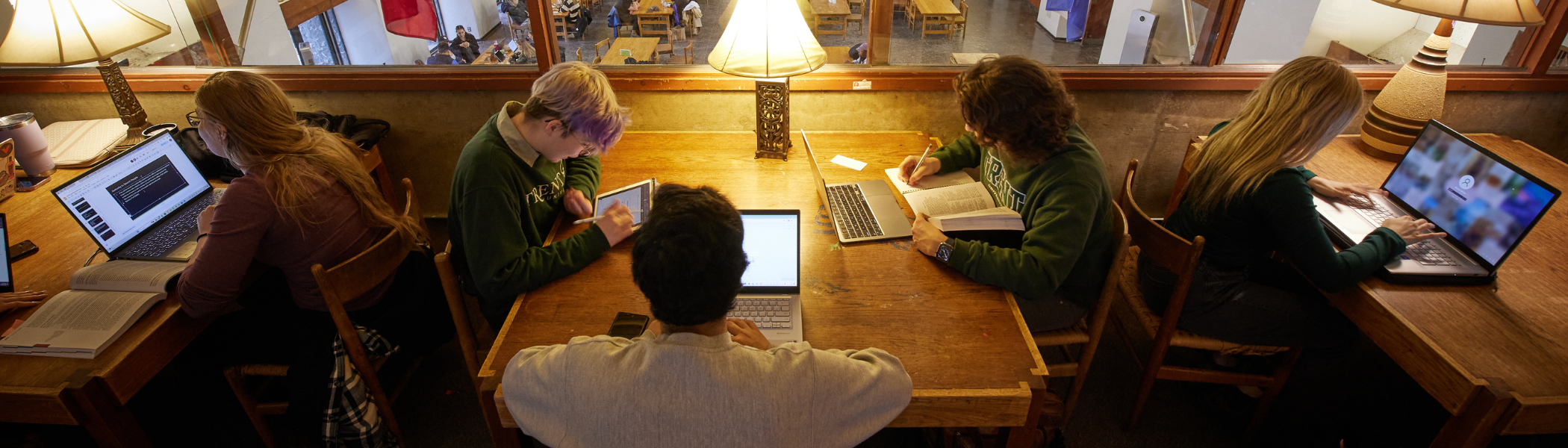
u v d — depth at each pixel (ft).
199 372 6.09
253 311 5.25
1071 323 5.31
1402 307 4.56
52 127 7.08
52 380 3.98
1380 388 6.66
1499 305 4.60
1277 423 6.23
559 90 4.50
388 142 8.24
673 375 2.64
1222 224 5.12
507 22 10.59
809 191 6.03
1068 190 4.55
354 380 4.91
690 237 2.58
